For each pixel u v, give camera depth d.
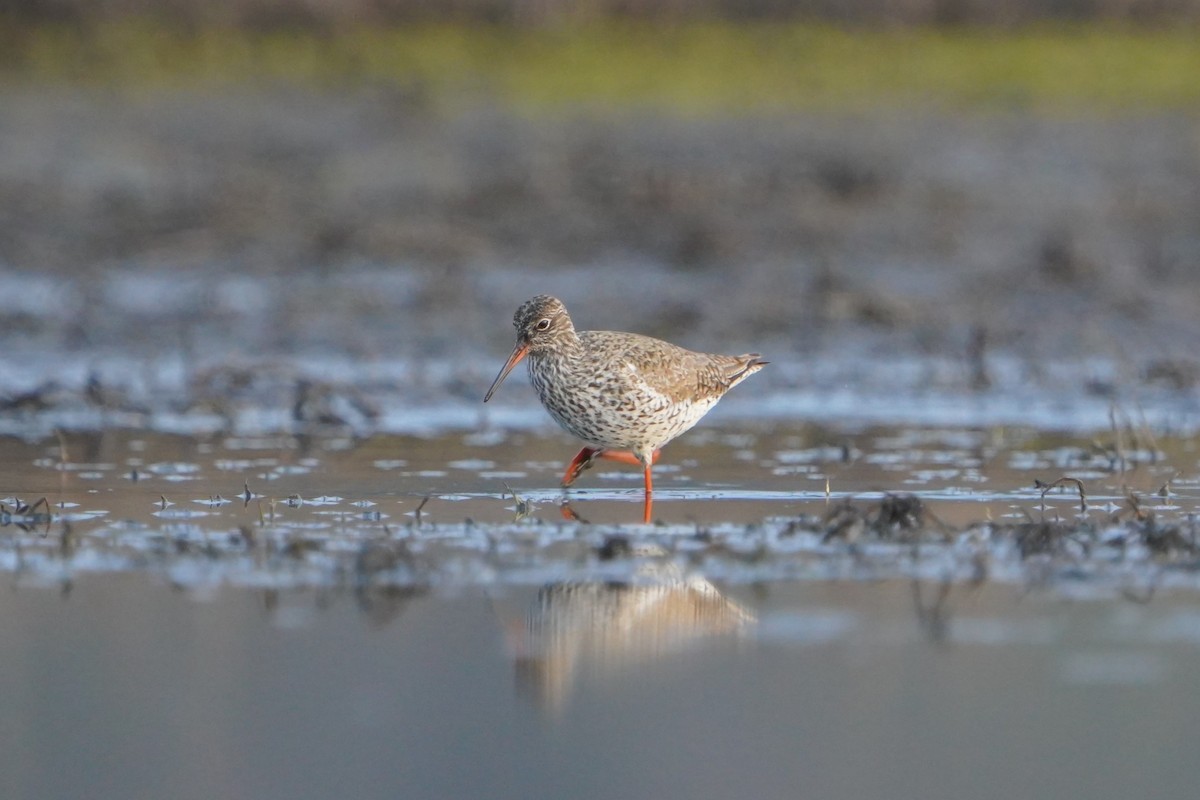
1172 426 14.66
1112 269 20.19
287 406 15.38
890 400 15.80
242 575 9.76
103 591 9.50
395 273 20.59
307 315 18.62
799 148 27.48
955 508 11.28
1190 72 32.75
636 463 12.31
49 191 24.19
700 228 21.98
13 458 13.18
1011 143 28.03
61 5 34.00
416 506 11.40
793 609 9.18
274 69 32.56
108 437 14.20
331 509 11.29
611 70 32.75
